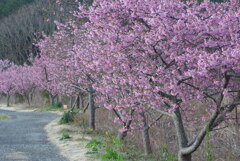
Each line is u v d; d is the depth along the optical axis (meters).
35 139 13.95
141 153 10.48
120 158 8.73
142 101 8.04
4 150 11.43
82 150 10.93
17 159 9.88
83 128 15.84
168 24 6.60
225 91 6.14
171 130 12.03
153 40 6.67
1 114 28.08
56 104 32.25
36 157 10.12
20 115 27.62
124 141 11.46
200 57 5.70
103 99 12.41
